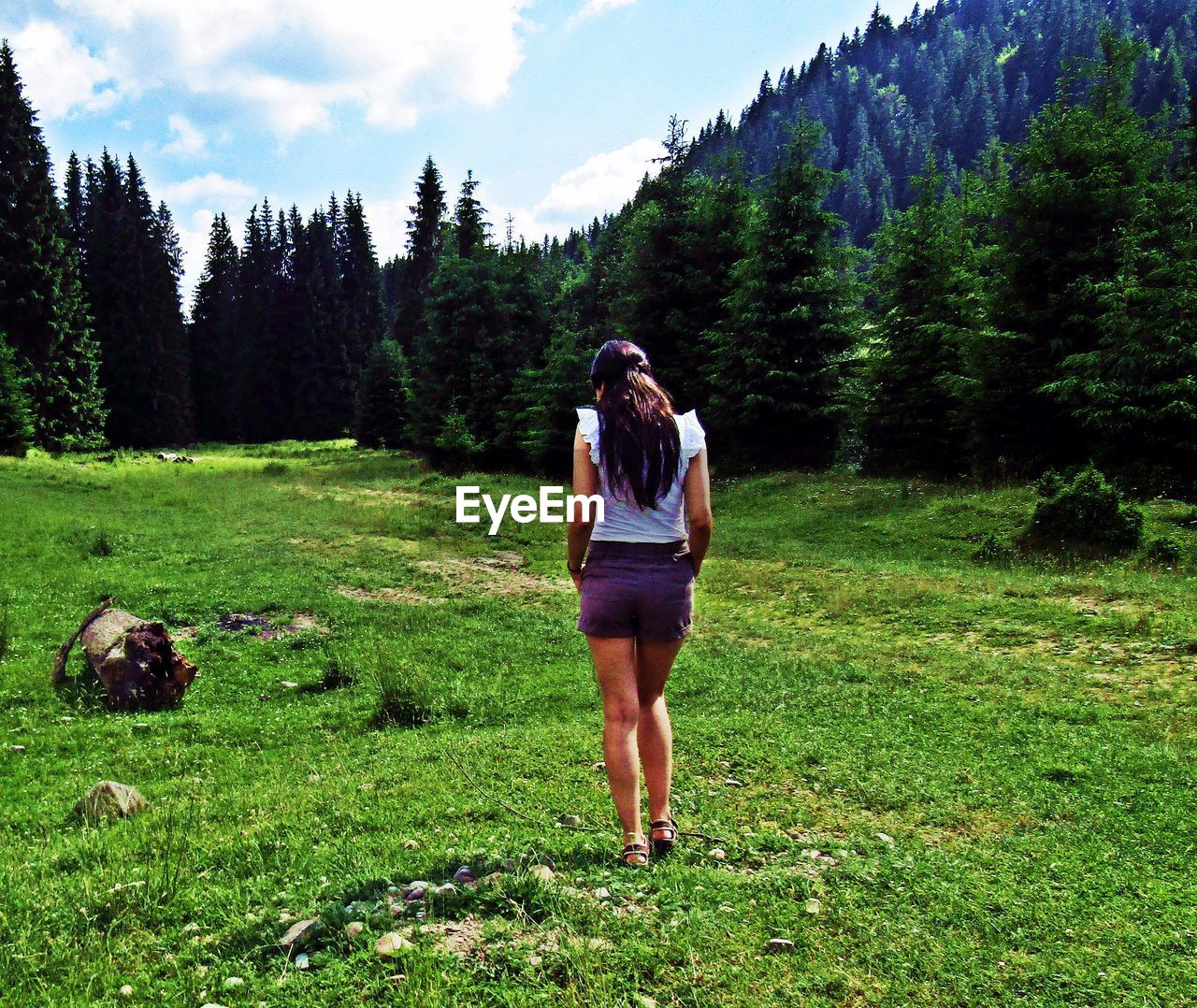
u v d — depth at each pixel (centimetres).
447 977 219
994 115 16888
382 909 265
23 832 496
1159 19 17525
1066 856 346
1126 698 684
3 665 933
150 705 841
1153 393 1645
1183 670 764
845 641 984
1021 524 1558
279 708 843
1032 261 1945
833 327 2559
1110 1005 220
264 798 507
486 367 3822
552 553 1777
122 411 5947
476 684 881
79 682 898
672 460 284
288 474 3669
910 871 317
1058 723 613
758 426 2666
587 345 3428
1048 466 1917
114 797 518
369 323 9150
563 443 3131
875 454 2400
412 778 514
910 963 239
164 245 6762
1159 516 1472
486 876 288
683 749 547
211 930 266
